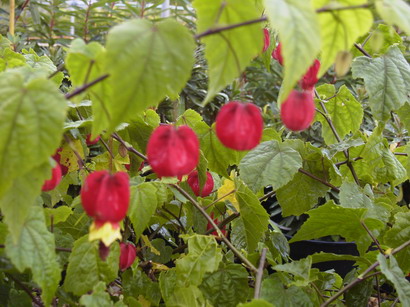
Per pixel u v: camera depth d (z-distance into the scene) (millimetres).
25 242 180
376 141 309
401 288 209
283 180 273
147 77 135
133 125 276
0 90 140
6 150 137
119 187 157
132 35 135
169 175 160
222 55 153
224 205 317
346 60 153
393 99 259
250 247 285
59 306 236
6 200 151
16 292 229
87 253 214
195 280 231
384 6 144
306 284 228
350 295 266
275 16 130
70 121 279
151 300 259
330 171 307
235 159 272
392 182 335
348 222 254
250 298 274
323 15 151
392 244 260
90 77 165
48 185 182
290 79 129
